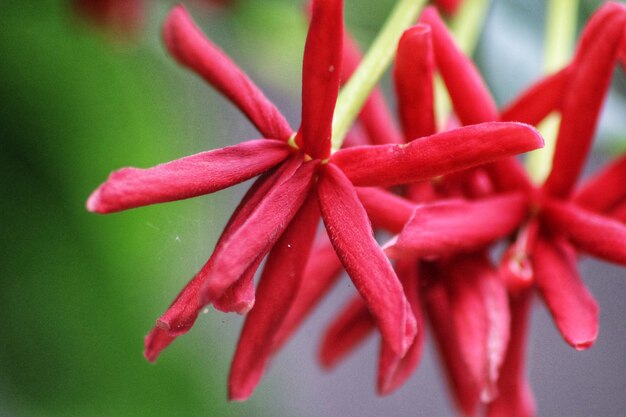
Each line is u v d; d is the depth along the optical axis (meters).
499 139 0.11
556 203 0.13
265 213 0.11
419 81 0.12
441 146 0.11
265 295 0.11
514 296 0.13
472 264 0.12
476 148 0.11
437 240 0.12
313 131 0.11
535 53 0.16
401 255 0.11
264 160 0.11
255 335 0.11
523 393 0.13
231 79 0.12
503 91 0.16
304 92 0.11
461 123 0.12
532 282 0.12
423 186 0.13
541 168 0.13
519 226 0.13
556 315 0.12
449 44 0.12
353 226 0.11
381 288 0.11
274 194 0.11
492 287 0.12
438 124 0.13
